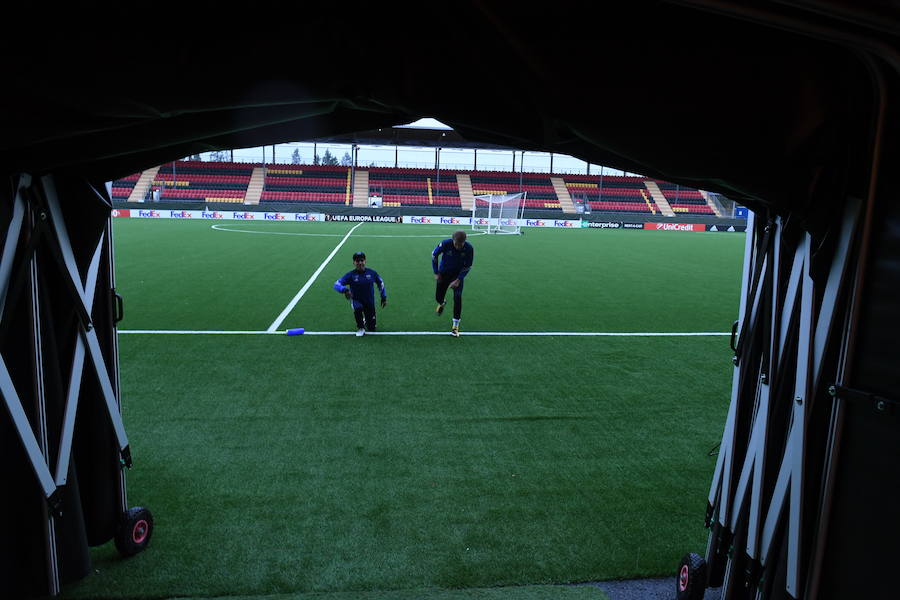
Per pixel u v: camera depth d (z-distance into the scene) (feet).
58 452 8.12
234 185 165.07
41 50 4.59
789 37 4.95
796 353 6.86
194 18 4.72
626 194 180.34
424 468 13.38
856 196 5.51
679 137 5.12
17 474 7.66
